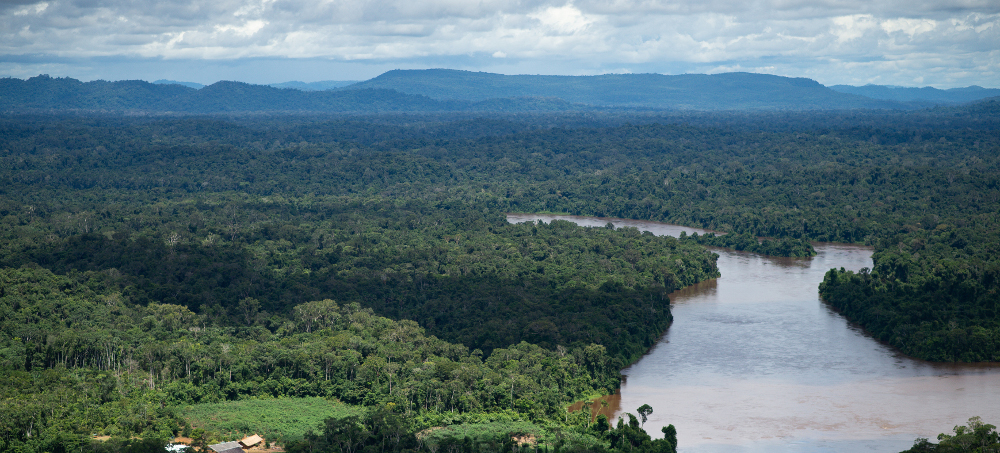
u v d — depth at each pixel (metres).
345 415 172.62
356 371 190.12
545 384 188.25
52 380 177.62
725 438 169.12
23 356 194.25
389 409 169.38
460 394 178.62
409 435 158.00
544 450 156.00
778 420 178.38
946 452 148.50
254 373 191.88
